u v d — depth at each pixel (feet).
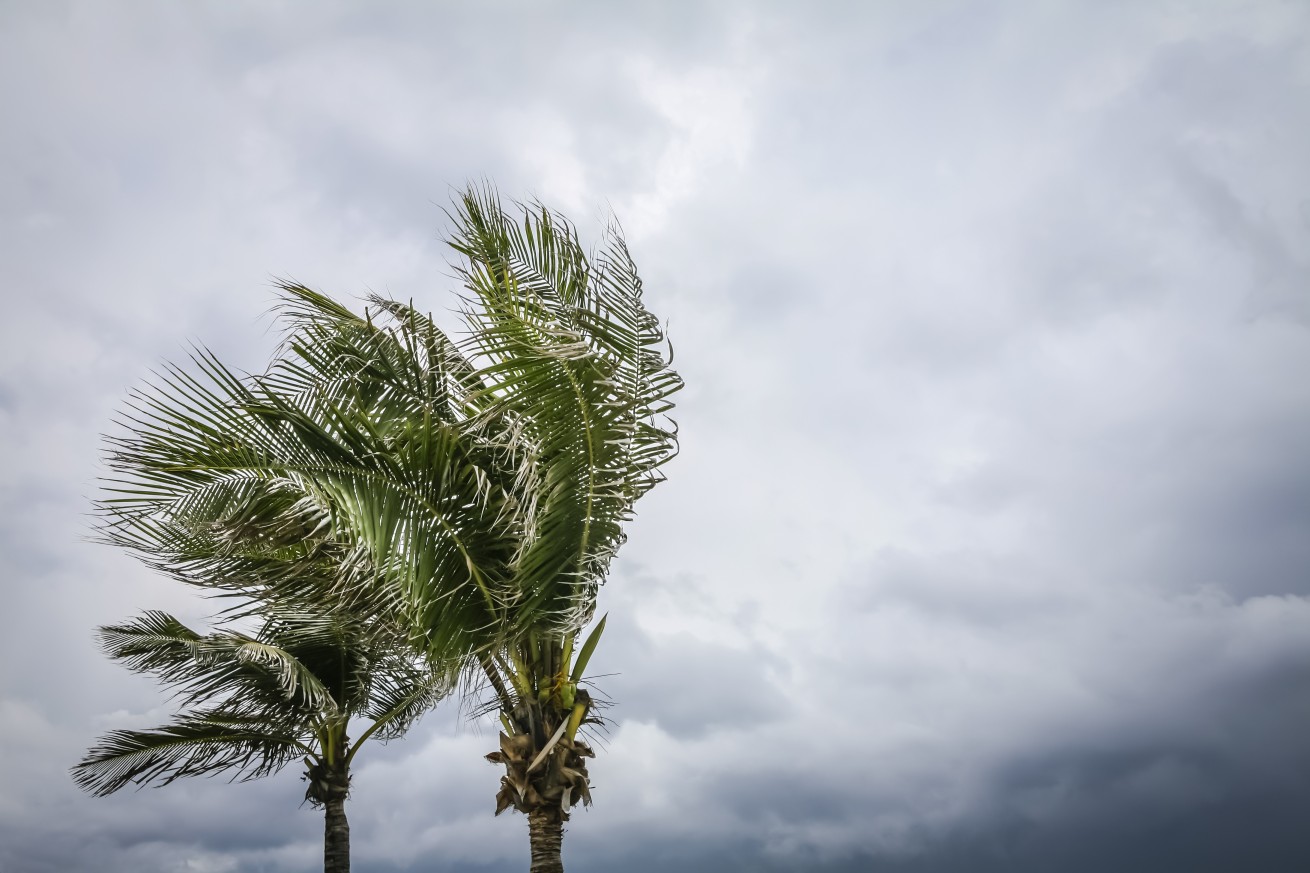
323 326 27.89
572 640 27.81
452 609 25.18
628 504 26.43
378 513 23.75
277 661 37.06
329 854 41.91
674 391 26.50
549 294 27.89
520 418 25.71
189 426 22.22
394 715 43.06
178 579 26.91
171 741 39.73
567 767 26.78
